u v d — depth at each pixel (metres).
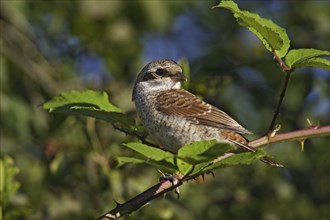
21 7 13.18
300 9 13.66
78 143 11.08
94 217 9.96
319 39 13.45
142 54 14.08
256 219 12.07
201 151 5.70
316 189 12.41
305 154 12.29
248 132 8.59
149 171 10.69
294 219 12.21
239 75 12.32
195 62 12.78
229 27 14.45
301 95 12.45
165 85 9.16
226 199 12.01
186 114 8.70
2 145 12.71
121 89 12.64
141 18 14.04
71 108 7.29
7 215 8.27
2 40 13.37
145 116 8.97
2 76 12.95
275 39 6.52
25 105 13.01
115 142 10.69
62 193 11.86
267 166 12.05
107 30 13.96
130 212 6.68
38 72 13.42
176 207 11.38
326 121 12.46
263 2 14.24
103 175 10.84
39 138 12.89
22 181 12.30
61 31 14.35
